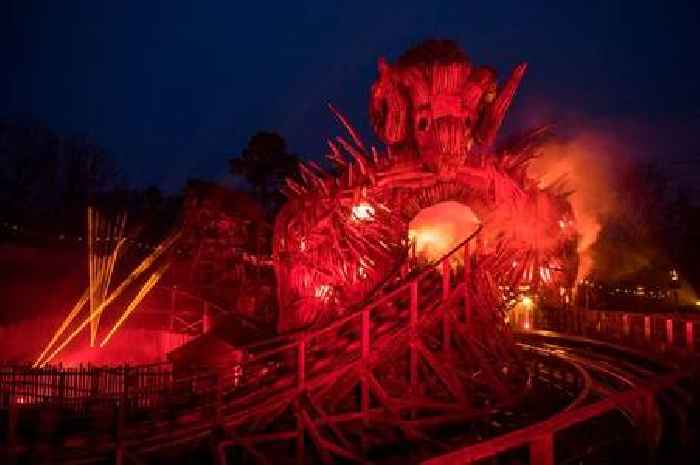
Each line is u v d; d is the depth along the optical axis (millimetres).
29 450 15953
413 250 20766
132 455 16062
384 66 22109
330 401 17328
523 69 21453
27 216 65000
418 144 21266
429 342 19000
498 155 21891
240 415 16828
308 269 21656
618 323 27297
